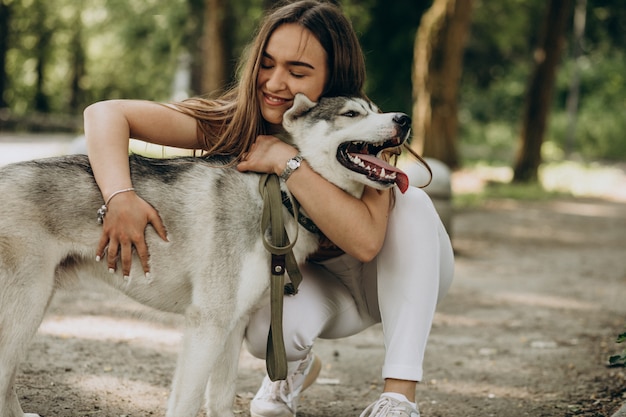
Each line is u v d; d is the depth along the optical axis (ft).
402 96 76.02
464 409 12.17
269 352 9.71
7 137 76.64
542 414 11.94
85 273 9.83
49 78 125.08
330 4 10.13
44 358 13.60
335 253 10.30
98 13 106.11
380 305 9.99
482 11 81.05
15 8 109.29
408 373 9.64
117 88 121.90
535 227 38.45
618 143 103.71
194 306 9.41
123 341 15.20
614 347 16.37
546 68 59.36
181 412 9.21
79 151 25.70
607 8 102.94
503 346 16.43
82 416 10.99
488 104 118.42
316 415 11.75
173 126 9.98
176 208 9.59
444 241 10.48
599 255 30.58
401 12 71.46
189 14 80.02
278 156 9.57
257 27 10.53
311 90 9.91
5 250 9.02
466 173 59.31
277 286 9.52
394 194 9.91
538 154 60.29
